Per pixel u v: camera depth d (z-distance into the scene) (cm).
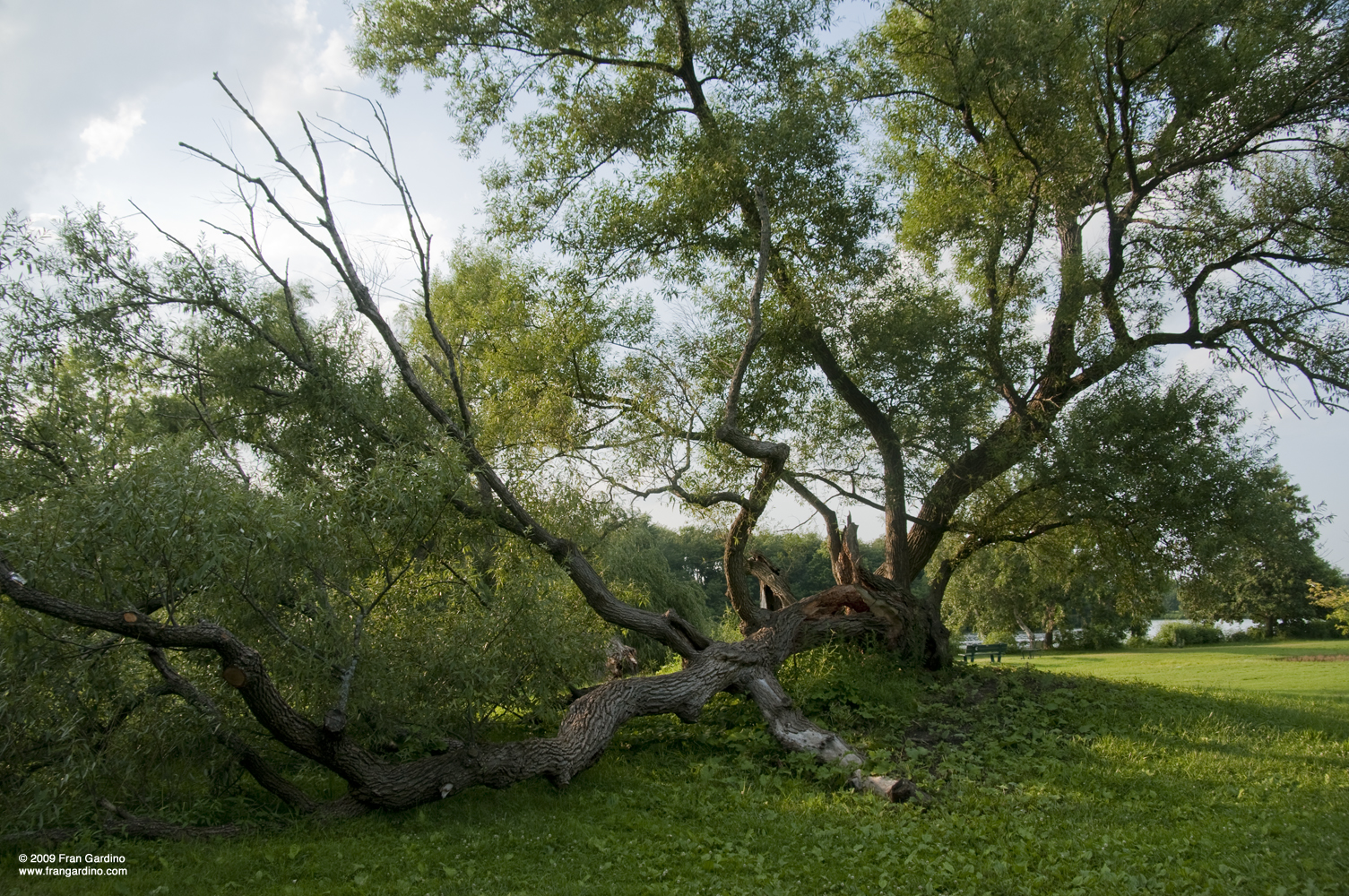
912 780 834
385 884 535
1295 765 894
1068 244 1453
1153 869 569
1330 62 1267
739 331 1336
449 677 748
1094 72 1309
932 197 1524
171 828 634
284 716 655
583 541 1094
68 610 573
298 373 893
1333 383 1317
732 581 1270
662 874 556
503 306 1334
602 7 1290
